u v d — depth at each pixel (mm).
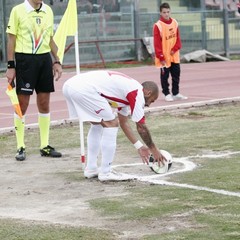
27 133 23812
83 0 52781
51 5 49844
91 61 53188
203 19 58312
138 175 17016
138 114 15758
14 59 19750
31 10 19609
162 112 27797
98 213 13820
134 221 13180
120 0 54656
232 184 15680
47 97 20016
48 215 13852
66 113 28312
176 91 31156
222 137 21828
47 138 20062
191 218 13195
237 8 60375
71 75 45906
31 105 31000
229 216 13211
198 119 25953
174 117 26609
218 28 59219
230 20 59938
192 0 58219
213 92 34219
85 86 16234
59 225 12930
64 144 21766
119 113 16359
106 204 14430
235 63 53219
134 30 55281
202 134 22484
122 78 16031
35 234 12352
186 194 14922
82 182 16625
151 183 16109
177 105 28719
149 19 55906
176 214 13492
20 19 19547
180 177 16578
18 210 14320
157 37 30656
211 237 12016
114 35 54406
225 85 37469
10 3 49250
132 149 20484
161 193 15125
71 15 18422
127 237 12180
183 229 12555
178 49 31000
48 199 15148
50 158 19734
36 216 13797
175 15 56812
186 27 57469
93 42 52594
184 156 19094
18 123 19578
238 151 19609
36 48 19703
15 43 19719
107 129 16453
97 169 17031
